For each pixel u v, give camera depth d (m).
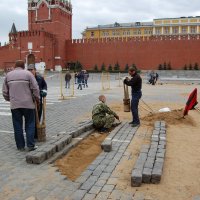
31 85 8.05
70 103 19.39
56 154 7.59
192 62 74.62
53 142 7.98
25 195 5.39
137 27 116.19
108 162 7.07
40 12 82.88
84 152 8.15
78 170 6.77
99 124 10.44
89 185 5.77
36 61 76.81
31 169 6.65
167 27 112.88
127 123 11.60
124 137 9.38
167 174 6.36
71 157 7.68
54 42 80.81
